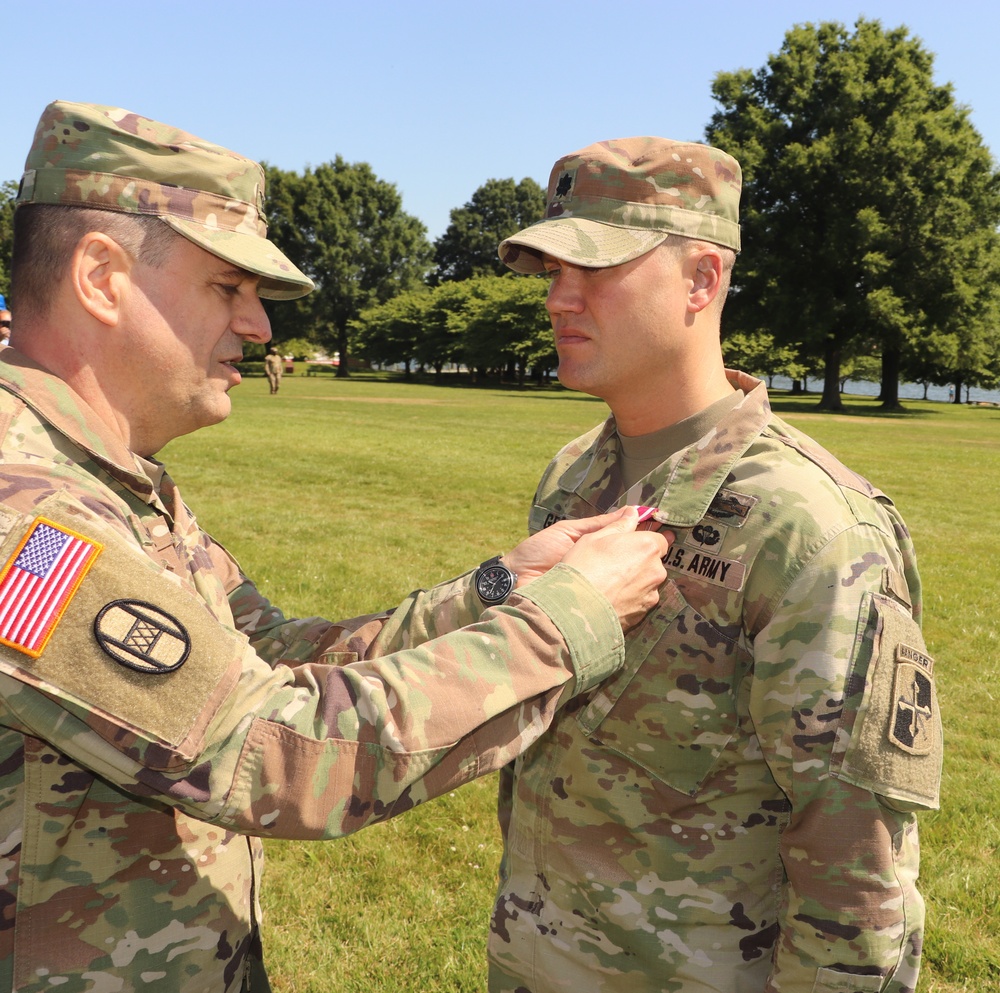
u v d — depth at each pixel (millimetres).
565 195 1491
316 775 1036
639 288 1431
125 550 1049
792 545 1293
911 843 1296
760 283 40031
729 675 1363
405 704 1059
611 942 1470
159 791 1031
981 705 5250
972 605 7414
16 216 1256
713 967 1422
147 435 1329
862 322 38531
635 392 1525
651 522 1423
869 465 17594
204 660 1031
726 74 43000
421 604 1509
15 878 1123
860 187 37656
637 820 1438
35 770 1106
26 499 1040
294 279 1267
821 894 1251
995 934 3227
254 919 1454
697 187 1438
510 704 1114
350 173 76438
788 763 1275
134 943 1207
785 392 67625
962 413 42875
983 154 37656
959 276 37375
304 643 1702
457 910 3295
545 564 1405
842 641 1243
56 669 985
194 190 1228
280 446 16922
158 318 1238
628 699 1411
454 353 65875
